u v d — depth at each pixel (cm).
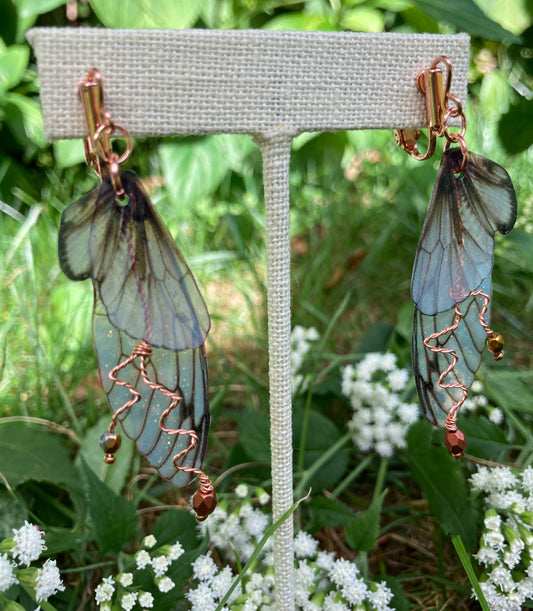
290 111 10
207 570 13
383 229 31
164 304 10
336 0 27
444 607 14
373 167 36
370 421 17
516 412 19
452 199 10
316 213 32
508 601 13
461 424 17
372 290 29
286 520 12
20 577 11
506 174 11
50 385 21
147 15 22
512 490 14
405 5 26
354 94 10
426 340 11
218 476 18
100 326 10
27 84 33
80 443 18
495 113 31
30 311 23
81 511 15
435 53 11
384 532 17
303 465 18
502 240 25
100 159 10
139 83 9
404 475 18
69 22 35
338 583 13
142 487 19
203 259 26
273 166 10
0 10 31
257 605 13
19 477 16
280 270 11
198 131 10
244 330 25
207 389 10
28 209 31
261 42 10
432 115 11
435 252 10
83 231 9
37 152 33
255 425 17
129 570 13
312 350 21
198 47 10
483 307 11
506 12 27
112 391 10
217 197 33
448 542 16
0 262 25
